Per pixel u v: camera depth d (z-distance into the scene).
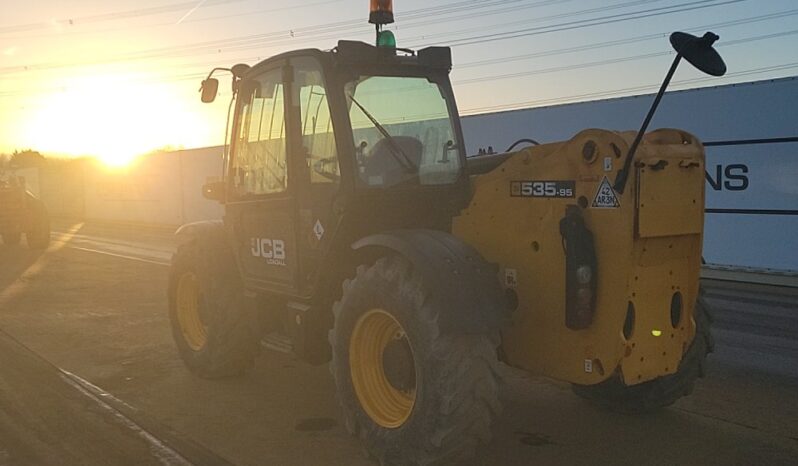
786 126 10.51
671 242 3.65
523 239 3.83
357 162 4.35
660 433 4.48
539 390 5.36
